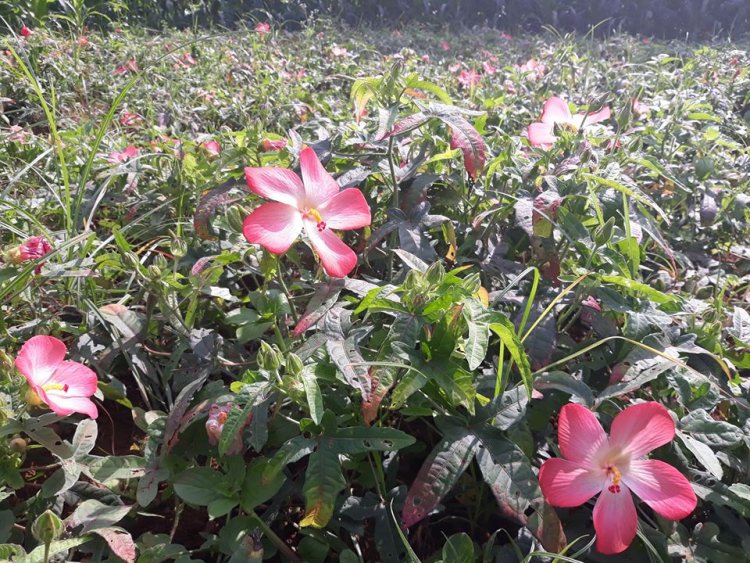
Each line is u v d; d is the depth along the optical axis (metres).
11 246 0.50
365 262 0.50
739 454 0.38
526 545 0.34
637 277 0.46
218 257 0.43
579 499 0.29
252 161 0.56
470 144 0.46
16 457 0.35
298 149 0.55
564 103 0.58
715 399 0.38
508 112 0.84
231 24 2.25
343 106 0.98
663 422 0.29
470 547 0.32
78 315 0.49
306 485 0.31
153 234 0.59
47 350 0.33
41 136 0.82
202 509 0.39
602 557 0.34
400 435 0.32
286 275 0.52
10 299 0.44
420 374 0.32
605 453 0.30
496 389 0.35
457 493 0.39
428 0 2.64
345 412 0.36
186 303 0.47
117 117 0.93
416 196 0.50
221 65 1.30
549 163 0.56
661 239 0.52
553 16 2.71
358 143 0.54
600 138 0.60
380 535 0.34
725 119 0.99
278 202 0.35
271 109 0.95
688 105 0.83
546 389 0.39
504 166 0.56
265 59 1.37
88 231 0.45
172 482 0.35
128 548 0.31
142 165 0.63
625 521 0.29
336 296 0.39
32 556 0.29
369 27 2.40
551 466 0.30
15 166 0.73
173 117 0.95
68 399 0.33
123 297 0.48
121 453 0.42
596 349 0.42
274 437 0.37
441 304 0.33
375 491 0.38
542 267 0.47
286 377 0.32
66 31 1.65
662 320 0.40
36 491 0.39
